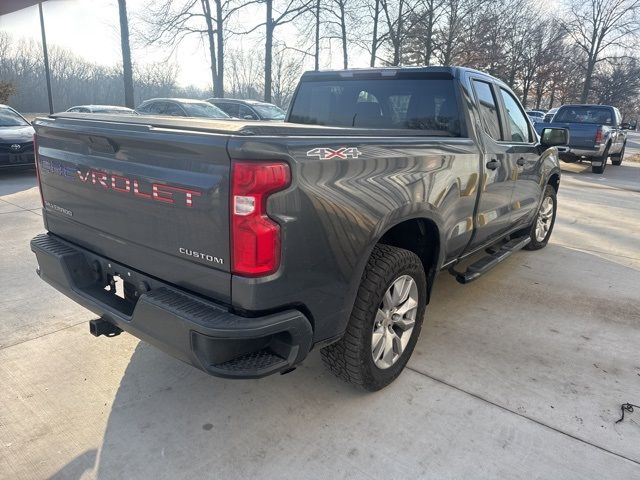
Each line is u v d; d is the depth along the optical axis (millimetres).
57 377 2889
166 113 12648
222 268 1989
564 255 5672
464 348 3375
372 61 23625
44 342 3266
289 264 2002
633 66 47812
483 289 4484
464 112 3371
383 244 2854
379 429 2521
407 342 2938
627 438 2518
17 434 2416
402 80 3652
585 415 2689
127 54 18188
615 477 2262
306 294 2115
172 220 2117
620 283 4746
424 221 2988
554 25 39656
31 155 9727
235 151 1835
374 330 2678
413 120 3623
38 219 6395
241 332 1923
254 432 2484
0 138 9305
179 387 2840
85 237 2688
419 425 2561
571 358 3291
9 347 3189
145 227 2256
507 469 2283
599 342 3529
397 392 2840
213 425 2525
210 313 2004
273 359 2105
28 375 2896
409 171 2604
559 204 8930
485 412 2680
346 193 2193
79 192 2609
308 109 4234
